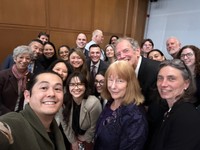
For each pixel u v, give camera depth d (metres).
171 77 1.12
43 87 0.86
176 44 3.22
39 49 3.02
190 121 0.96
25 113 0.83
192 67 2.10
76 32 4.79
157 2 5.59
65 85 1.99
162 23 5.50
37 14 4.16
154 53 3.29
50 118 0.91
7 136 0.58
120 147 1.17
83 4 4.74
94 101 1.83
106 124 1.27
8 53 3.96
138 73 1.65
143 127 1.13
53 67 2.15
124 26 5.57
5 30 3.85
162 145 1.03
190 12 4.75
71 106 1.92
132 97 1.23
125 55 1.59
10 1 3.80
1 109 1.95
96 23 5.05
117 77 1.22
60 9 4.44
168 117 1.08
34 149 0.73
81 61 2.63
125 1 5.40
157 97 1.36
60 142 0.95
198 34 4.59
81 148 1.88
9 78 2.01
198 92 1.66
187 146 0.92
